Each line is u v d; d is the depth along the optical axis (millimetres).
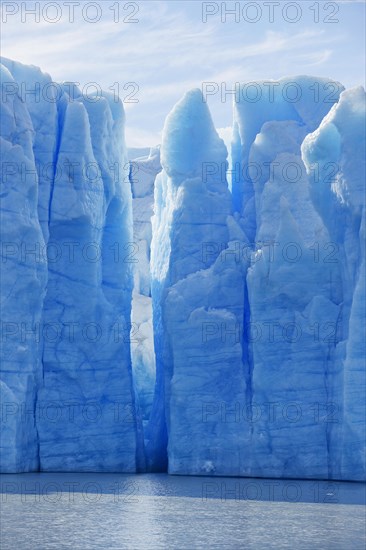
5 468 52844
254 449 53031
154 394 61281
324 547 34188
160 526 38000
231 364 54562
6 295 53344
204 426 54156
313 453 51938
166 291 56375
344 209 51875
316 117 59281
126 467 56250
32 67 58844
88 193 57219
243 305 55625
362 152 51688
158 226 63219
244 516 40500
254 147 57094
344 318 52375
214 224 57594
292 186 55594
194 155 58969
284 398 52656
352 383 50406
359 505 43312
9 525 38062
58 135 58500
